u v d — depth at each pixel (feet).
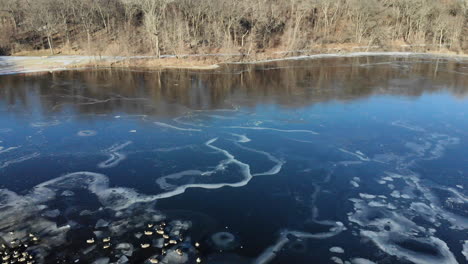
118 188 80.33
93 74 205.36
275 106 140.87
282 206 74.59
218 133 112.16
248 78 196.95
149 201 75.46
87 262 57.77
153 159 94.27
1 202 74.49
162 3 267.80
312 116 128.88
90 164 91.45
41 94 157.28
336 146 102.78
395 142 105.81
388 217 71.31
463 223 69.51
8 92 160.45
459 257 60.95
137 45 266.77
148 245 61.77
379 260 60.13
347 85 177.68
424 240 64.90
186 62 239.91
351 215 71.87
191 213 71.61
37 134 110.73
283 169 89.45
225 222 69.15
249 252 61.41
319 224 69.10
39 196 76.89
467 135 111.14
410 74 207.00
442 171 88.69
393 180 84.74
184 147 101.65
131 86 175.11
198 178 84.89
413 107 140.36
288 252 61.67
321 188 81.41
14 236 63.93
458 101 149.28
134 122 121.90
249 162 92.84
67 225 67.21
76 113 131.13
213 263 58.59
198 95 157.89
